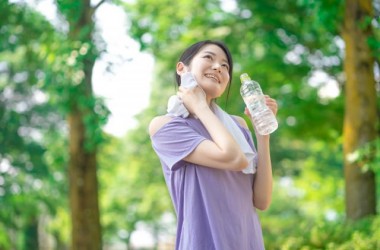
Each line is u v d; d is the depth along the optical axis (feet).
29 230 87.25
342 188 58.95
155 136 9.46
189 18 46.78
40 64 40.06
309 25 42.73
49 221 99.96
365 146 30.96
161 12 45.93
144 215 102.58
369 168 32.27
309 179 59.72
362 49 32.78
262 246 9.56
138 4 44.93
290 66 46.39
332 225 28.73
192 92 9.26
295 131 47.70
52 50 35.81
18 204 73.05
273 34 44.57
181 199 9.37
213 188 9.10
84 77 35.35
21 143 66.08
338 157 55.98
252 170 9.52
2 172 66.80
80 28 36.09
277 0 43.73
